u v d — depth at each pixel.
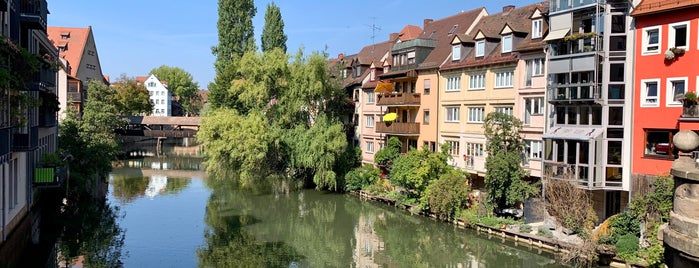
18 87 18.55
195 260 23.75
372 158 45.38
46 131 32.94
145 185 45.00
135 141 89.94
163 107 125.88
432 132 38.75
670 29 23.14
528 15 33.22
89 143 38.25
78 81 59.59
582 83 25.61
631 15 24.31
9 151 21.73
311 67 41.94
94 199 37.38
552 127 28.12
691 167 11.67
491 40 34.03
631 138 24.77
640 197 22.47
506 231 26.48
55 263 22.88
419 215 32.72
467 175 34.78
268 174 43.19
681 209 11.46
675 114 23.02
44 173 27.55
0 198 20.64
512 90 31.42
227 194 41.25
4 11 21.06
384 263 24.25
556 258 23.39
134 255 24.25
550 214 26.28
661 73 23.53
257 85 42.62
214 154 40.84
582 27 26.61
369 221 32.75
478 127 34.28
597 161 25.19
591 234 22.72
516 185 27.45
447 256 25.36
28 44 27.45
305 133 41.31
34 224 29.38
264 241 27.53
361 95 47.94
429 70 39.09
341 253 25.80
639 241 21.66
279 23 59.69
